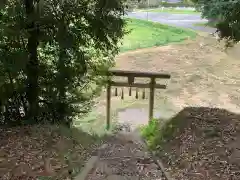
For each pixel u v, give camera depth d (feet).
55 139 19.81
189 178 16.22
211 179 15.70
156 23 88.12
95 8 23.07
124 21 25.14
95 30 23.75
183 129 21.07
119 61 55.57
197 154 18.02
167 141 21.16
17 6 20.81
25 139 19.03
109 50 26.91
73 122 29.07
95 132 27.32
